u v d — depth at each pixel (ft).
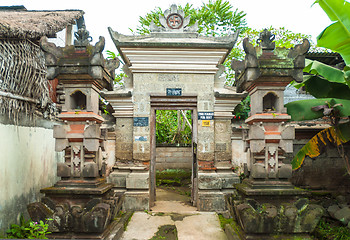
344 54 13.20
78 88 13.96
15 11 23.84
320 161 20.21
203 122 20.07
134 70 19.99
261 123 13.52
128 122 20.44
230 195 15.71
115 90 20.68
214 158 20.29
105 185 14.25
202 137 20.04
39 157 16.38
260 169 13.38
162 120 40.09
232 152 20.61
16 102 13.61
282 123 13.60
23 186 14.39
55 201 13.16
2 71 12.62
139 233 14.96
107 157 20.17
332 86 16.66
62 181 13.67
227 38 19.54
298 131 20.31
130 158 20.21
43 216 12.50
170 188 30.32
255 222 12.19
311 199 18.88
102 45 13.32
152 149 20.88
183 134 39.63
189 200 23.81
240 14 37.01
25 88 14.16
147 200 19.22
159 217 17.51
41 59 15.71
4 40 12.93
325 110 13.67
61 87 20.10
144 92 20.13
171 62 19.88
